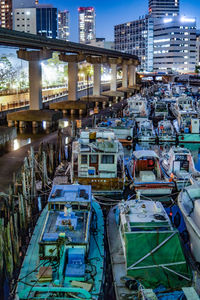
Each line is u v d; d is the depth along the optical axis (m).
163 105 54.88
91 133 23.22
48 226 14.77
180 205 17.61
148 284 12.16
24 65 105.62
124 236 13.76
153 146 39.84
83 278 12.57
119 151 22.11
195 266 13.80
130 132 38.66
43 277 12.49
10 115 54.72
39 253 13.72
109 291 12.65
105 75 196.25
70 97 74.81
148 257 12.81
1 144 35.31
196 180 21.67
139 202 16.94
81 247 13.66
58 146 30.53
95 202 20.08
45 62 137.88
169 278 12.30
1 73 96.56
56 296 11.84
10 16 197.38
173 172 24.34
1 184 21.53
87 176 21.77
